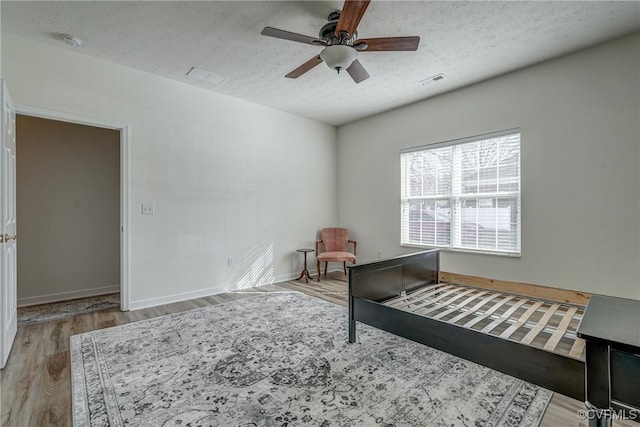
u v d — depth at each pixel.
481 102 3.81
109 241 4.28
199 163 3.97
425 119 4.40
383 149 4.98
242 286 4.40
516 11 2.44
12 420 1.60
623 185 2.88
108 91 3.27
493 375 2.01
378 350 2.38
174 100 3.75
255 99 4.39
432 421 1.57
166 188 3.69
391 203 4.89
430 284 3.37
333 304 3.59
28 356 2.31
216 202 4.14
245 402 1.73
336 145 5.71
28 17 2.50
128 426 1.55
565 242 3.21
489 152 3.80
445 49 3.02
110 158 4.30
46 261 3.82
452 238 4.16
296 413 1.64
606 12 2.45
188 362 2.20
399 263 2.93
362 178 5.31
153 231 3.58
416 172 4.58
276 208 4.83
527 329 2.51
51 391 1.86
